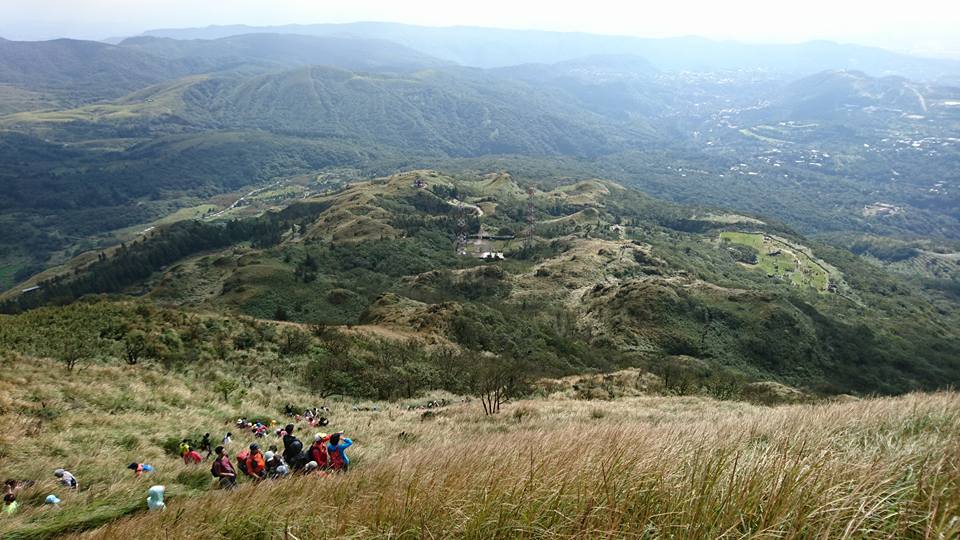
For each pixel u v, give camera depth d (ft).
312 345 142.51
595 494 13.48
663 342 249.14
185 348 116.06
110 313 122.21
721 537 10.70
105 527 23.03
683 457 15.94
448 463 19.97
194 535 19.02
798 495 11.66
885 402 40.55
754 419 31.86
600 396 131.44
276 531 17.94
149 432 56.24
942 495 11.07
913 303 499.51
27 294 536.83
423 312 213.05
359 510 16.58
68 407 58.80
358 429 76.84
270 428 72.23
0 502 34.27
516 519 13.37
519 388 135.03
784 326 268.41
